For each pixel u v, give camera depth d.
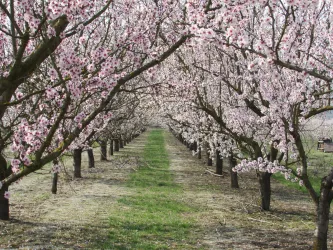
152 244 9.42
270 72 6.75
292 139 7.86
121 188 17.53
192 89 12.02
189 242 9.75
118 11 6.73
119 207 13.60
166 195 16.30
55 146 7.06
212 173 22.17
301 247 9.33
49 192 15.93
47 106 6.07
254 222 12.07
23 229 10.20
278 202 15.41
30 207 13.09
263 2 4.55
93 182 19.00
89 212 12.65
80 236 9.83
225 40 5.41
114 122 17.62
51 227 10.57
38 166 4.64
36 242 9.06
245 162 9.55
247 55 10.12
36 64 4.63
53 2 4.20
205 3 5.46
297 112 7.77
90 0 5.10
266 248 9.25
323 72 7.94
